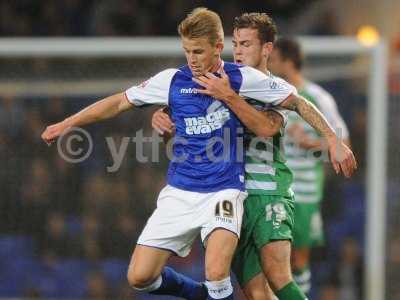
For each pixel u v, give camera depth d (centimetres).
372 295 3291
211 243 1986
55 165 3300
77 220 3303
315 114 2016
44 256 3316
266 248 2081
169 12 4353
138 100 2059
